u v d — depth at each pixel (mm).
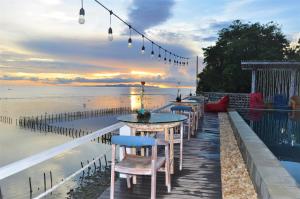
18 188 14367
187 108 6031
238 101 14805
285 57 22406
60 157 19297
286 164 5141
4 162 20031
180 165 4160
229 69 19688
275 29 22734
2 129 34938
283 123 10094
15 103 81688
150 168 2826
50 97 109938
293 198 2250
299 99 12695
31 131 33156
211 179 3746
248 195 3193
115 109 52062
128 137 2730
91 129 33562
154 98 87062
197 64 21406
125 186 3482
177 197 3158
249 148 4070
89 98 109875
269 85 15227
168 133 4031
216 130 7688
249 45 20141
